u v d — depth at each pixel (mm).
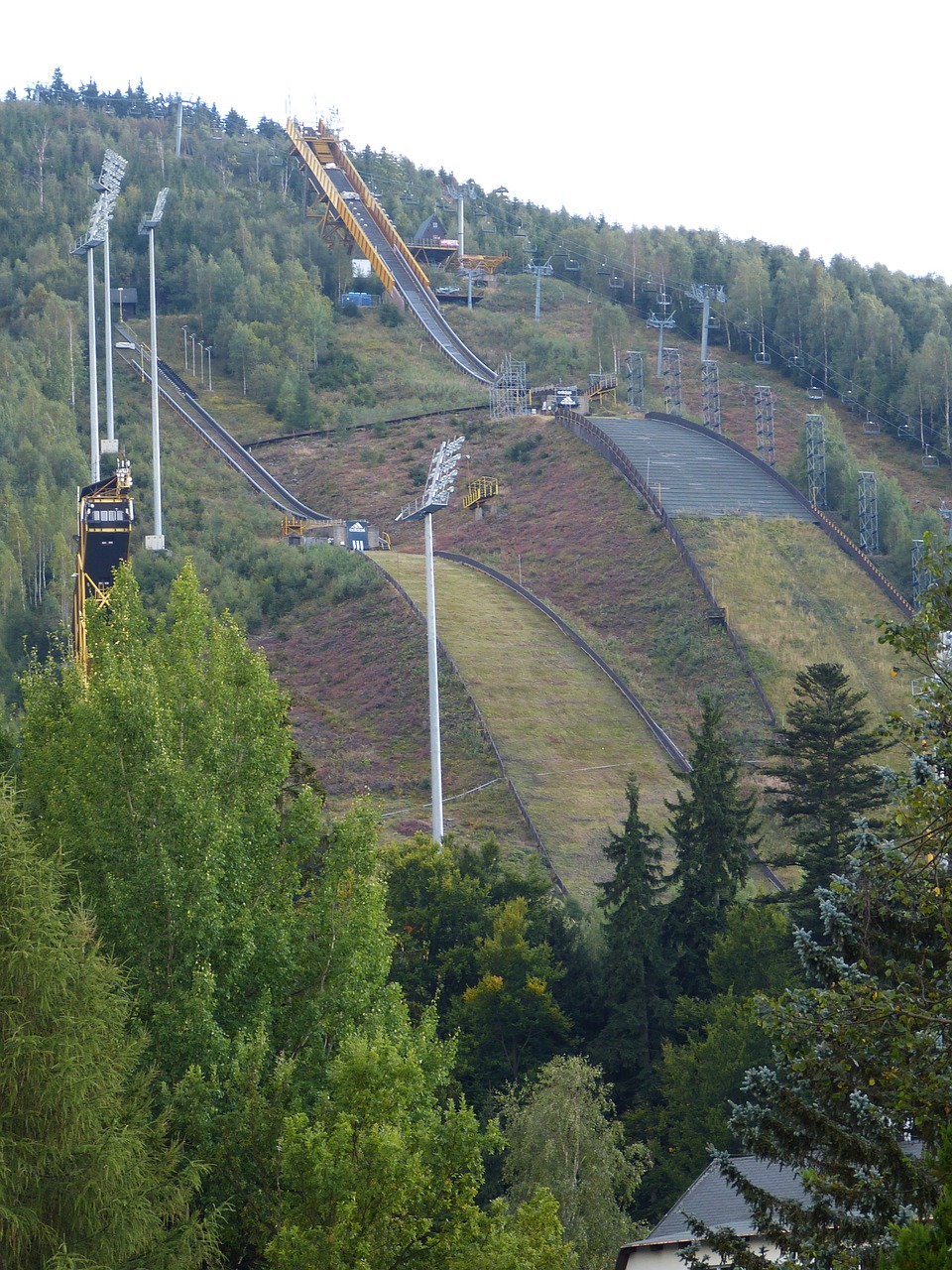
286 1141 49562
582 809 152125
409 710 172875
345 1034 59031
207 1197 53531
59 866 52656
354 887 64500
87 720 64562
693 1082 84312
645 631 195125
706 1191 60375
